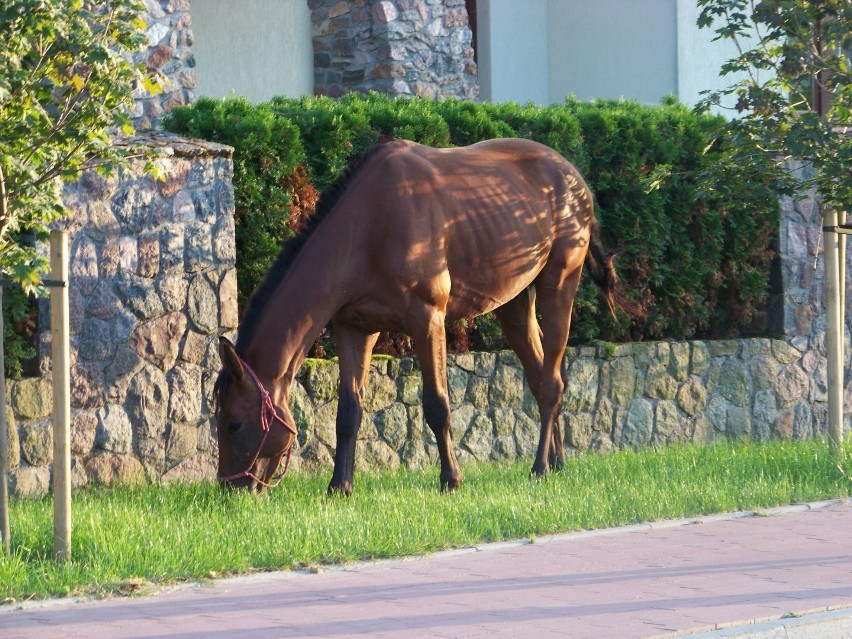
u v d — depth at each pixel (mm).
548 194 15766
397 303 13883
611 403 19094
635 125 19359
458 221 14422
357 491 14336
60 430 10375
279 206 16500
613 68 26625
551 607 9156
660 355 19641
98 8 12203
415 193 14023
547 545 11617
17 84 10188
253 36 22547
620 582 10031
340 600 9375
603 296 17141
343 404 14148
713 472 15719
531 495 13750
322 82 22438
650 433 19500
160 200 15109
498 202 14914
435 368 14125
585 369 18797
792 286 21312
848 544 11672
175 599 9414
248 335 13406
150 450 15062
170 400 15211
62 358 10375
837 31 15172
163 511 12383
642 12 26062
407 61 21750
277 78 22609
